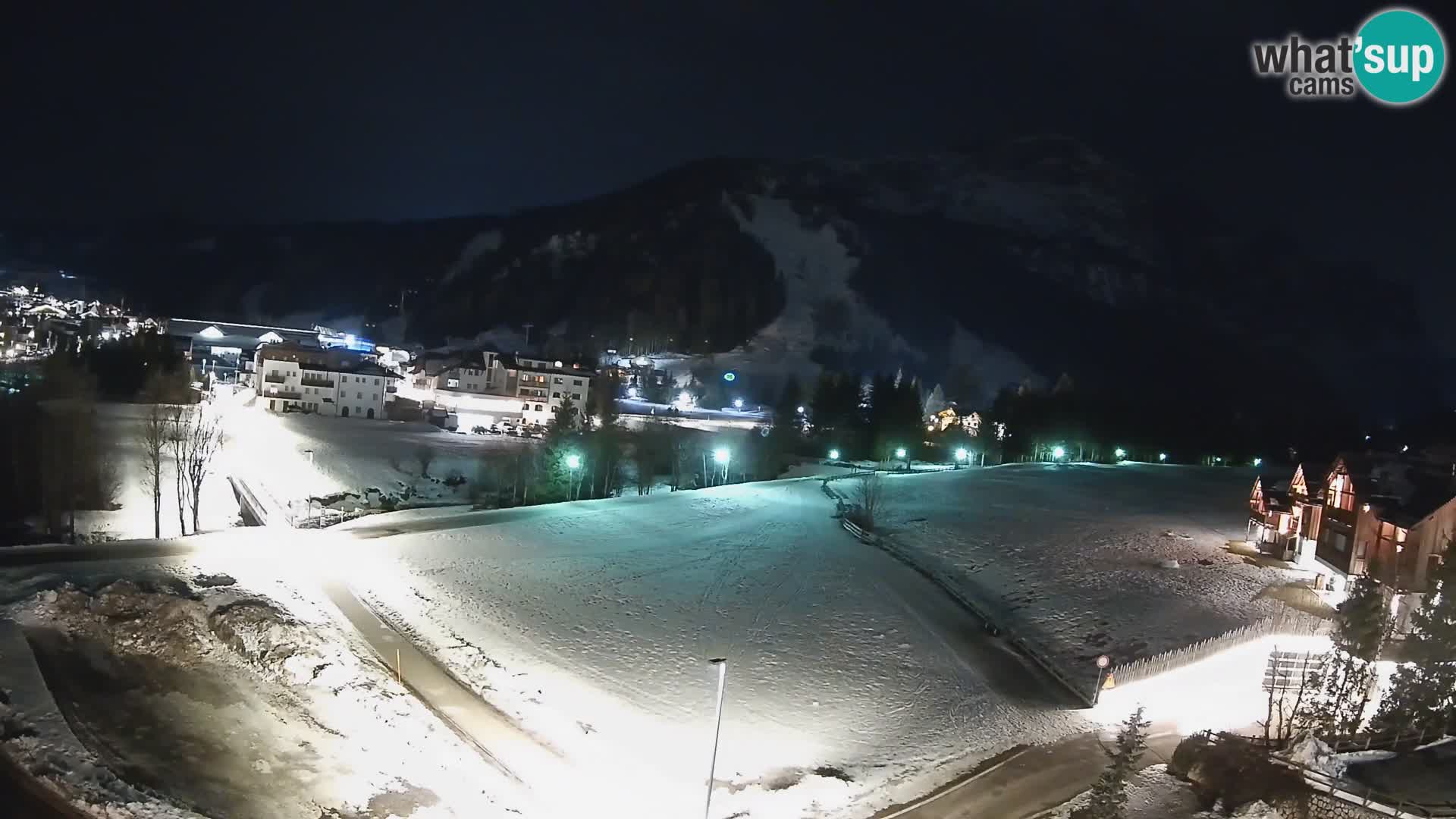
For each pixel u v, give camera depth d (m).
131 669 26.47
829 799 25.91
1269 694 31.47
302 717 25.91
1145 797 26.09
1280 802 24.20
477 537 48.56
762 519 59.34
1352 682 28.64
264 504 59.25
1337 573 46.34
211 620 30.14
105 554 37.28
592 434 81.69
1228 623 41.53
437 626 35.16
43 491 54.59
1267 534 54.78
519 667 32.78
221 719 24.75
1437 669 27.89
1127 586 47.50
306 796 21.91
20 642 26.05
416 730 26.38
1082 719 32.50
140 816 18.92
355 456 81.56
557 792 24.62
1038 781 27.48
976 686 35.44
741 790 26.08
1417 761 26.23
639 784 25.83
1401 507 43.09
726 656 36.56
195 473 61.88
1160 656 36.62
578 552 48.09
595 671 33.62
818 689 34.34
